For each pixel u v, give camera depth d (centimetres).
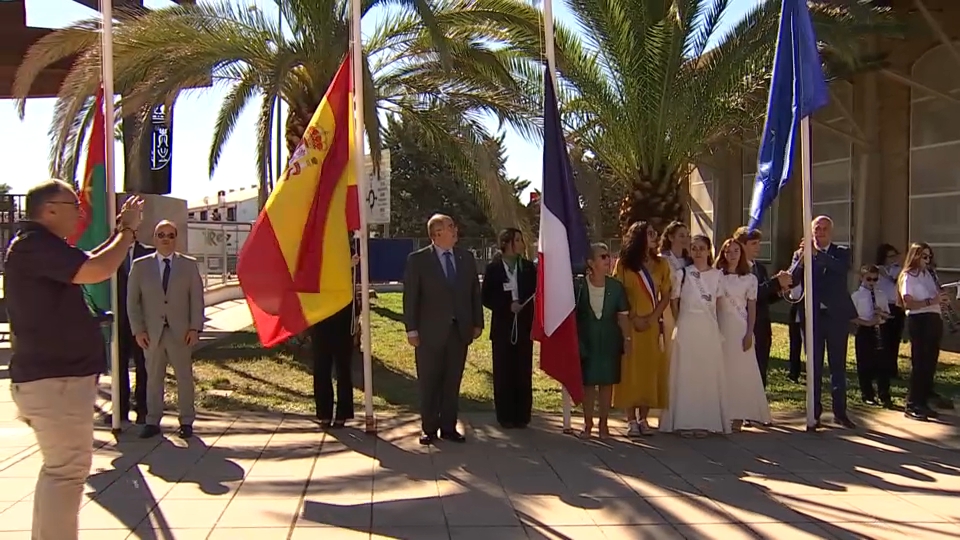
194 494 563
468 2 1172
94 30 1149
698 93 1144
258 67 1181
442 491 573
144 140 1236
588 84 1184
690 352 732
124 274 786
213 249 2414
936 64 1689
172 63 1102
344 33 1127
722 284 754
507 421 777
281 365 1155
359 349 1276
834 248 791
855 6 1123
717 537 486
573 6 1154
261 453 675
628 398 731
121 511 526
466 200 4747
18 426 771
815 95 743
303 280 682
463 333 715
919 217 1752
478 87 1241
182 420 732
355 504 543
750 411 756
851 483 597
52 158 1104
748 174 2366
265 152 1198
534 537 484
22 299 404
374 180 1245
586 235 716
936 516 525
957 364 1159
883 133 1820
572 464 646
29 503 543
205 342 1402
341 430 760
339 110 708
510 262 783
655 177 1213
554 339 697
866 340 892
